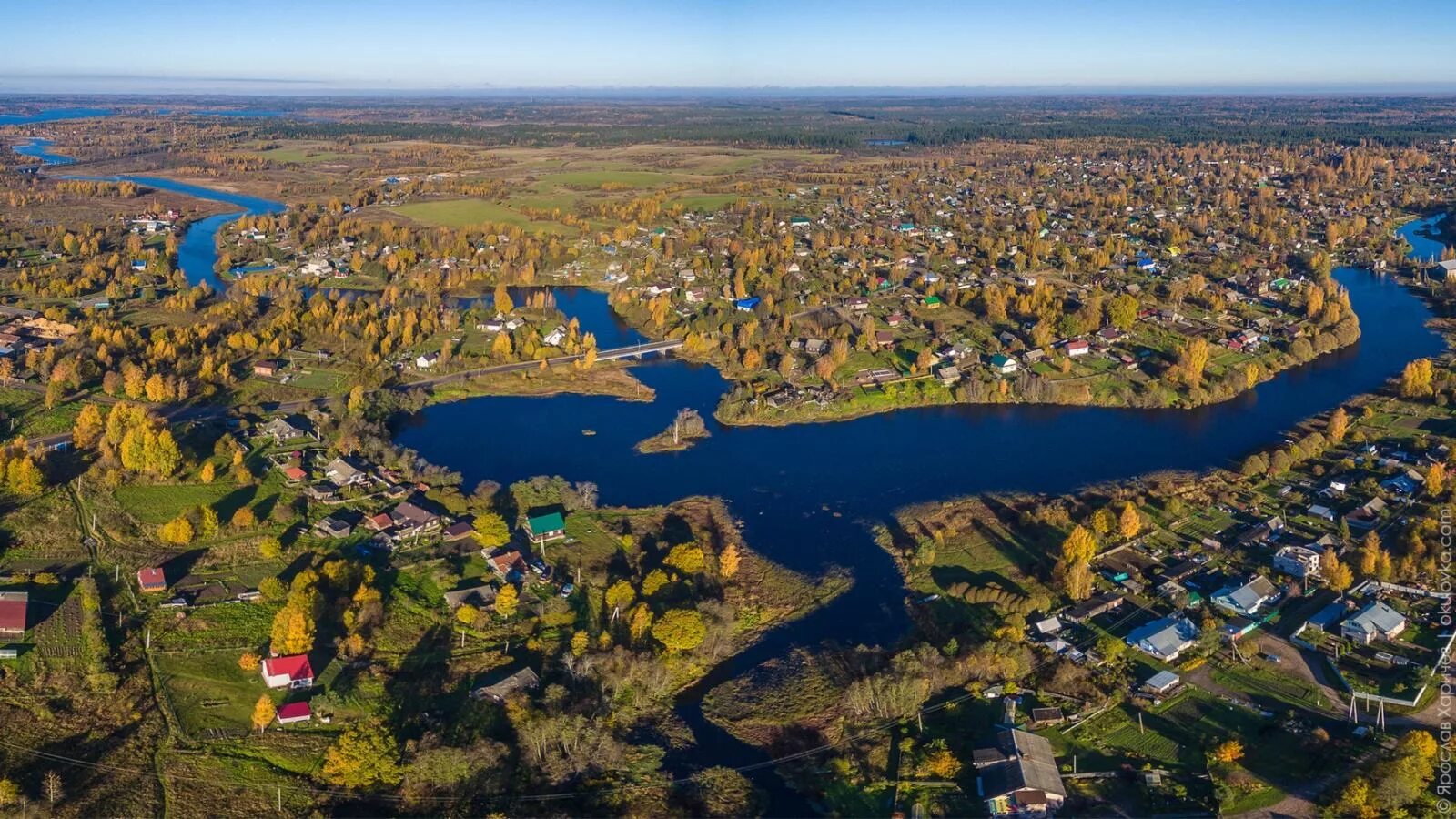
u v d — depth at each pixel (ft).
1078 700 349.00
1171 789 305.12
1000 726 333.83
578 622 399.03
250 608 398.62
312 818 291.17
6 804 281.74
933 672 357.00
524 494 506.89
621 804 306.35
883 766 323.98
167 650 367.25
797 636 399.85
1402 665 357.20
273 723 329.72
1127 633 388.16
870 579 442.91
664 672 361.92
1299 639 376.68
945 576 442.50
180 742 319.68
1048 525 481.87
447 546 451.94
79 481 495.00
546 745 320.09
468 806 299.79
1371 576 411.95
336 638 375.66
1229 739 323.78
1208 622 385.91
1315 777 306.14
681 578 431.43
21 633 365.81
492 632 388.37
